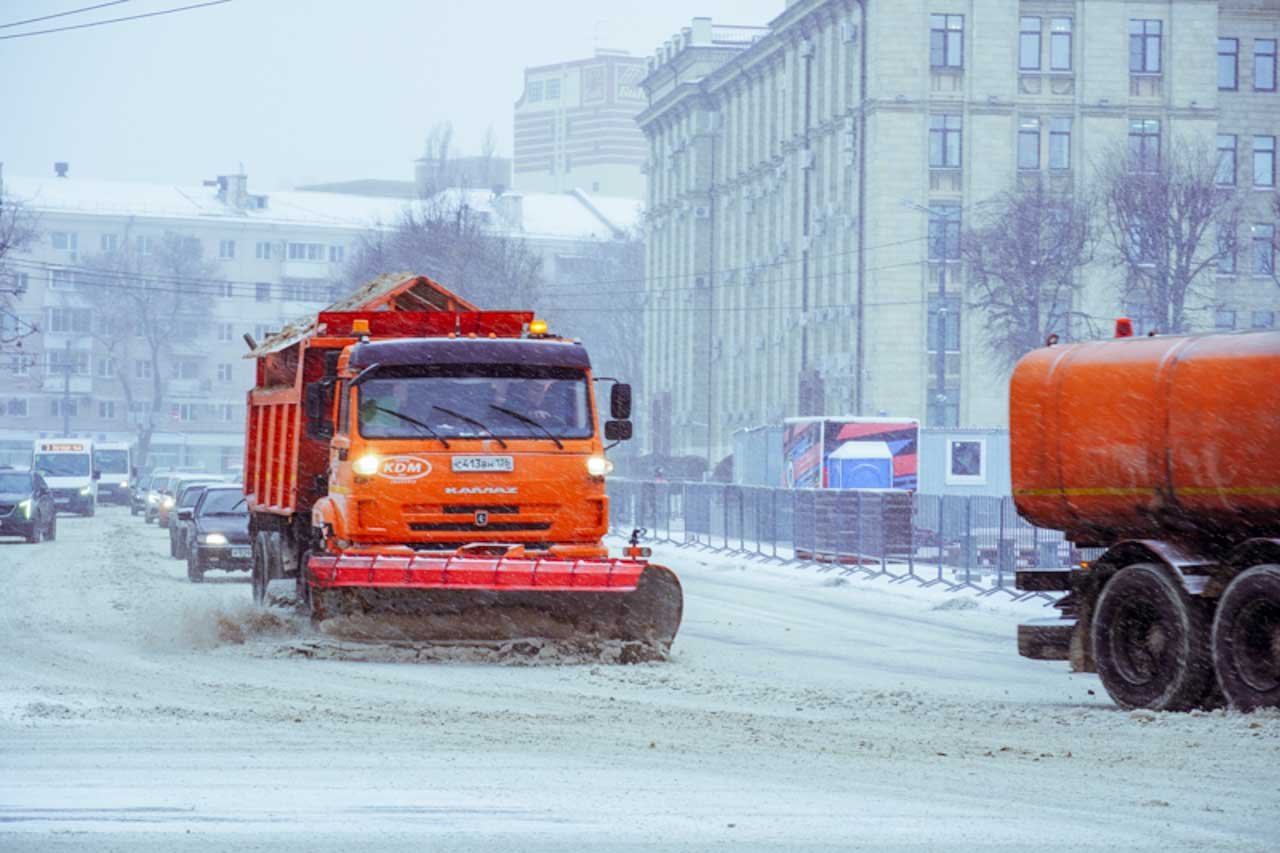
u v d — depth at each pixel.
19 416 168.50
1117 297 86.31
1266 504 15.66
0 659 19.97
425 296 26.59
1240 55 92.81
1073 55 88.25
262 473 27.17
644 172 137.62
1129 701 16.61
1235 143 92.69
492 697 16.72
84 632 23.56
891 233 87.00
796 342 100.88
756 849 9.54
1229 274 91.19
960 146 87.69
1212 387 16.12
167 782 11.67
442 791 11.36
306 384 21.78
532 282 102.56
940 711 16.17
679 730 14.51
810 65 98.62
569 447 20.86
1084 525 17.91
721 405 117.56
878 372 87.38
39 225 169.75
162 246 172.62
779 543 47.25
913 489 52.16
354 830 10.00
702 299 121.12
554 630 20.39
